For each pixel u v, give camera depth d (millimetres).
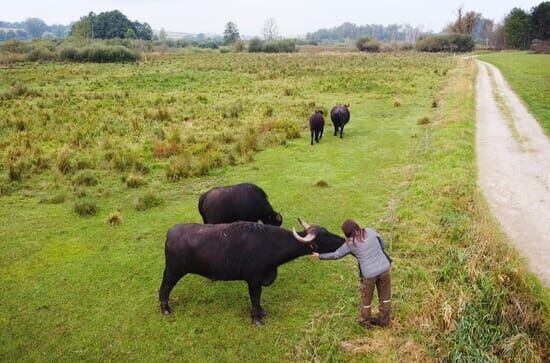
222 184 12844
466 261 7715
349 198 11695
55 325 6809
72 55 56875
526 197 11820
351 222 6320
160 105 23812
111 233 9797
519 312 6660
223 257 6473
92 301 7383
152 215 10766
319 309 7156
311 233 6672
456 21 111062
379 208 11016
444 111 22281
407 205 10836
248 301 7430
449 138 16688
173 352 6266
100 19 107750
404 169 13867
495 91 31203
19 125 18297
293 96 27453
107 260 8656
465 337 6117
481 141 17531
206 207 8375
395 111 22969
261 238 6566
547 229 9977
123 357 6184
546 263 8562
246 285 7875
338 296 7473
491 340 6230
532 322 6602
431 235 9078
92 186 12609
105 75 39156
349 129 19359
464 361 5797
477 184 12703
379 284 6371
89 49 56688
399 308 6945
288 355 6180
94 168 14000
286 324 6816
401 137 17781
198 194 12148
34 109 22016
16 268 8375
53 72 41000
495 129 19516
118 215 10312
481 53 85312
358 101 25719
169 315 7031
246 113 21906
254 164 14633
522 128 19734
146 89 30453
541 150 16234
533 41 92625
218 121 19844
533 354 6086
